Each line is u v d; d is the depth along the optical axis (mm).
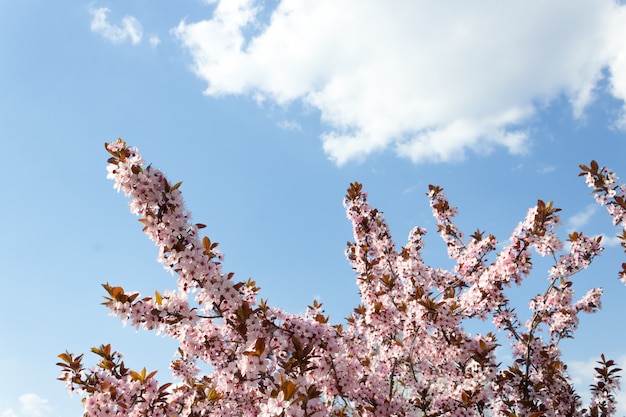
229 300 5387
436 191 10219
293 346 5594
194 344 6871
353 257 9570
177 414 6957
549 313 8578
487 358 7242
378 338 8422
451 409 7191
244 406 6887
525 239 7406
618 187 7719
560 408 7723
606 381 8461
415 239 10117
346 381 6539
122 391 6133
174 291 5598
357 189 9258
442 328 7445
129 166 5164
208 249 5520
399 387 8602
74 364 6121
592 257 8039
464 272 9078
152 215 5273
